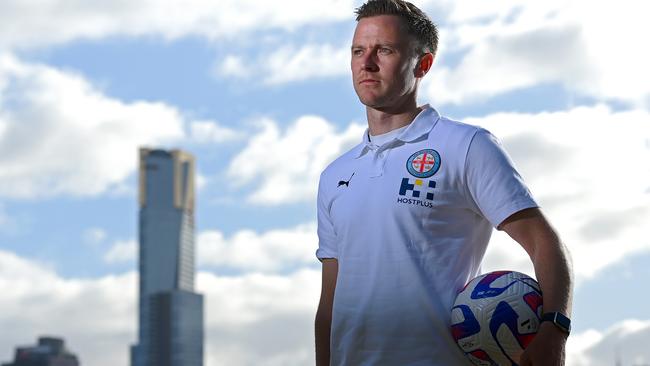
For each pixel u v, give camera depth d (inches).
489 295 147.3
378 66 159.3
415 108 162.9
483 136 155.5
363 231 158.6
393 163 158.7
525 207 150.2
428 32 163.3
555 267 145.3
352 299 158.9
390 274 155.3
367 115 165.3
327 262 172.2
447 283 154.0
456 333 150.6
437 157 155.9
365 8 163.3
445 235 155.5
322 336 172.2
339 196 163.2
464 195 155.8
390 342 154.9
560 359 139.1
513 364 147.1
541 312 144.8
